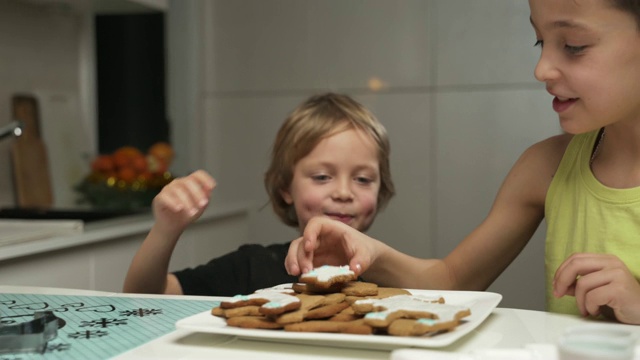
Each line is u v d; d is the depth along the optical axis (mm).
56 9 2834
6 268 1691
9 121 2604
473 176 2922
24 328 706
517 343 707
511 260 1245
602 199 1049
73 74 2953
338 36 3059
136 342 719
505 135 2891
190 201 1196
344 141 1558
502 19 2871
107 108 3084
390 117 3002
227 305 753
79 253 1944
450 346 694
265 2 3145
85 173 2977
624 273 827
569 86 868
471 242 1220
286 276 1525
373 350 678
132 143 3135
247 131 3195
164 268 1262
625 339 540
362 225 1595
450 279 1202
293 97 3133
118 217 2330
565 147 1185
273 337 673
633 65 853
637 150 1032
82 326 790
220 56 3209
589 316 839
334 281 804
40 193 2705
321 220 1047
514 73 2873
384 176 1676
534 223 1236
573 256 868
